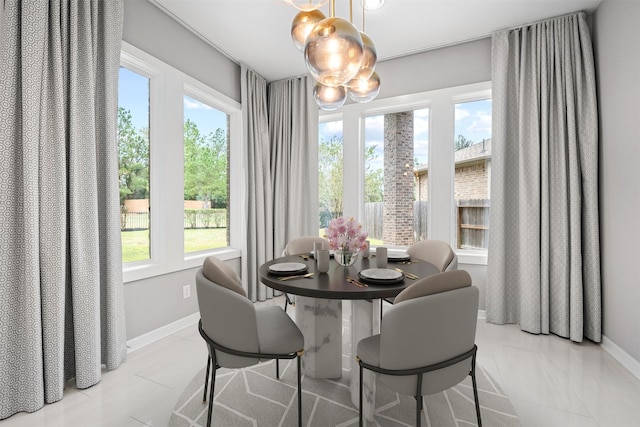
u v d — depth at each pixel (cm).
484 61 298
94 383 186
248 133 352
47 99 171
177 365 210
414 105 335
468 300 118
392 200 354
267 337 148
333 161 384
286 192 385
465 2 244
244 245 345
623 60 214
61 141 174
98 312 192
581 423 153
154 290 254
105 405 167
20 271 164
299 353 142
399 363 115
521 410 163
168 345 242
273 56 331
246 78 348
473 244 316
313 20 164
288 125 384
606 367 208
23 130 160
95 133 199
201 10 255
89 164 188
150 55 246
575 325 246
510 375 198
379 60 341
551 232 263
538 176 266
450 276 118
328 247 264
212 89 311
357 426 149
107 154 201
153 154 262
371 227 363
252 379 192
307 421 153
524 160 272
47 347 168
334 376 193
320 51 116
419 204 343
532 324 265
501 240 281
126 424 152
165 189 262
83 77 188
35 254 163
